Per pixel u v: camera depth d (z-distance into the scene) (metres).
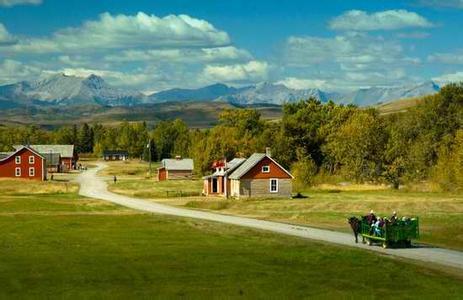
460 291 33.53
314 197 99.38
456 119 136.62
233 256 44.53
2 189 124.88
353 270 39.19
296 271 39.06
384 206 80.75
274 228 62.75
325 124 160.88
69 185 138.75
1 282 36.12
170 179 167.38
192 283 35.91
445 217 69.88
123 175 190.25
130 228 62.62
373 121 133.50
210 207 90.56
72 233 58.53
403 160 128.88
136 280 36.69
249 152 159.75
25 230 60.97
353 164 133.38
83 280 36.69
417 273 38.12
